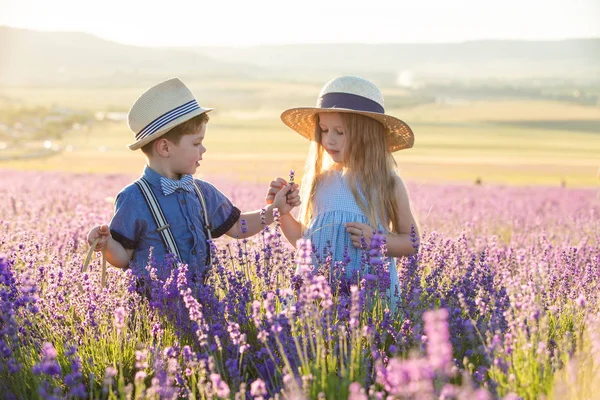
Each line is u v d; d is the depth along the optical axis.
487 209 12.94
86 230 6.00
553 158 83.56
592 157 88.94
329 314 2.99
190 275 3.56
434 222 9.02
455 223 8.89
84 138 139.88
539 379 2.72
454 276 4.17
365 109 4.10
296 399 2.33
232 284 3.53
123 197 3.99
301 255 2.96
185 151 4.03
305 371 2.70
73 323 3.56
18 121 183.00
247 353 3.11
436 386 2.37
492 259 4.82
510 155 88.00
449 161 68.81
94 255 4.80
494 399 2.57
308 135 4.62
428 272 4.55
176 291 3.40
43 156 69.75
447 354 2.20
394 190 4.14
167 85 3.98
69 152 82.12
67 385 2.96
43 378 2.94
